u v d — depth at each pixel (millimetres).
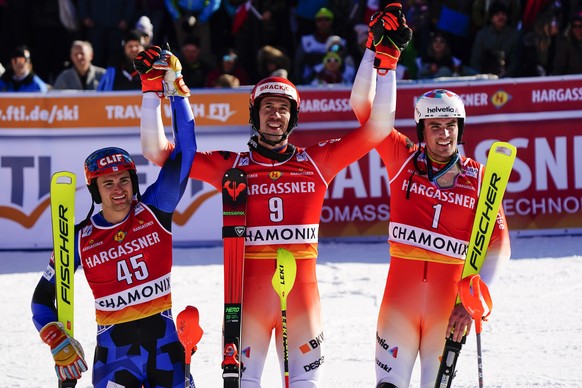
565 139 27453
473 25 33469
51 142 27219
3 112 27094
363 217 27656
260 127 14297
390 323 14219
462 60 33906
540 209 27547
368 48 14586
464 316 13523
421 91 27406
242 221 13789
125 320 13375
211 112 27125
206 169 14469
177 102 13992
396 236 14445
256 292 14055
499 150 14008
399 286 14297
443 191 14305
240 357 13586
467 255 13852
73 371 13211
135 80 29141
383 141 14672
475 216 13953
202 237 27688
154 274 13477
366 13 33500
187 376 13188
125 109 27219
